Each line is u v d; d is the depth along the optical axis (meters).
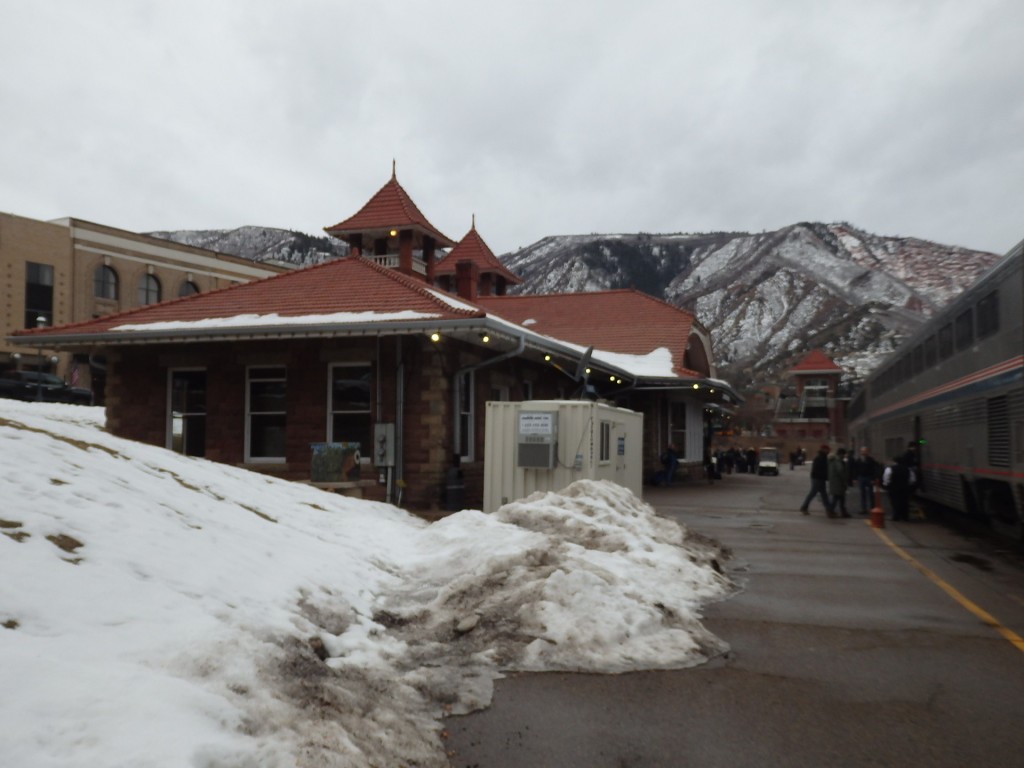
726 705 5.62
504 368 21.12
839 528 17.44
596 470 15.16
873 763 4.67
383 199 30.98
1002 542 15.23
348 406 17.77
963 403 17.45
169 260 61.19
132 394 19.19
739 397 40.03
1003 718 5.42
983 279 15.77
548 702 5.60
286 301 18.73
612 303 40.12
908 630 7.86
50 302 53.62
